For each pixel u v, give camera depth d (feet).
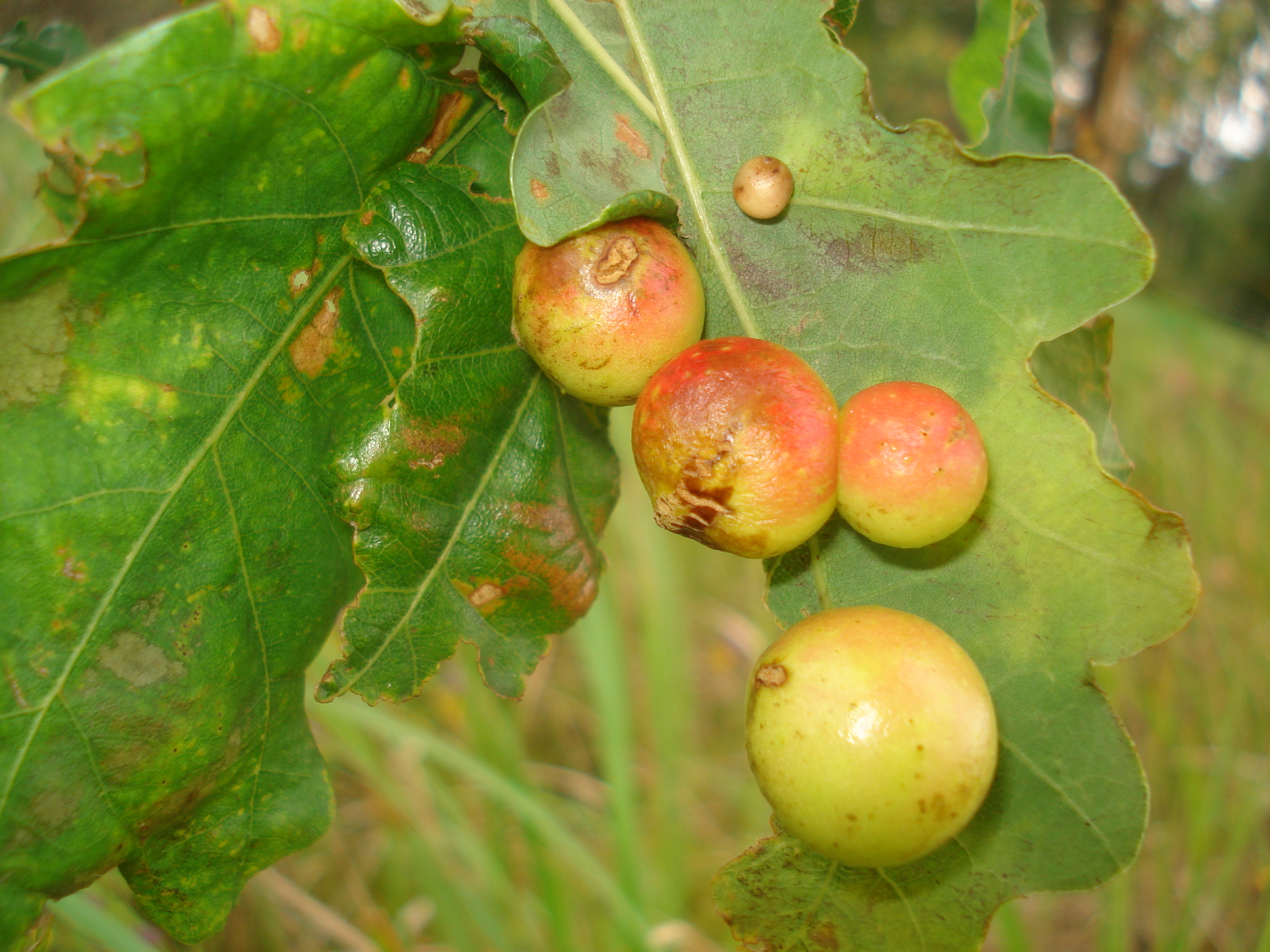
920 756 0.25
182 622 0.28
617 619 0.63
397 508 0.29
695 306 0.28
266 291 0.28
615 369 0.28
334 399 0.30
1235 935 0.71
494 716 0.69
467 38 0.27
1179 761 0.81
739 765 0.85
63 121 0.23
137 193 0.24
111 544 0.27
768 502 0.26
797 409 0.26
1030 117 0.43
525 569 0.31
